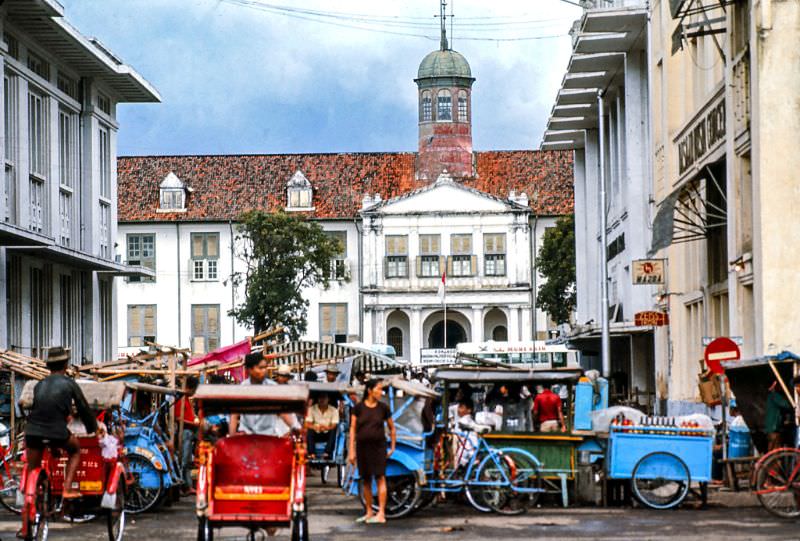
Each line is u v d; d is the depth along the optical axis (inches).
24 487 590.9
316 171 3959.2
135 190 3880.4
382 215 3774.6
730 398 962.1
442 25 4101.9
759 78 1051.9
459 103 4028.1
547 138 2507.4
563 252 3122.5
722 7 1171.3
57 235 1852.9
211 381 1061.8
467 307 3769.7
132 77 2044.8
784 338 1040.2
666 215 1186.0
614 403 1689.2
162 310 3809.1
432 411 791.7
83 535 669.3
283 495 549.6
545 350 2247.8
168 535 673.6
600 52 1855.3
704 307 1355.8
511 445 806.5
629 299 1909.4
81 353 2033.7
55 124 1854.1
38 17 1674.5
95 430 610.2
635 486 794.8
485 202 3769.7
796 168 1047.0
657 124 1603.1
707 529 679.1
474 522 727.7
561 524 709.9
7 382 1141.7
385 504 745.0
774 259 1043.3
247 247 3782.0
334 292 3806.6
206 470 547.2
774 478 738.8
